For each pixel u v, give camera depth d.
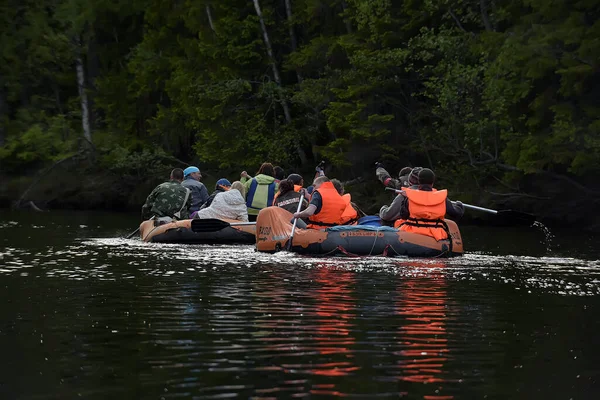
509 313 12.37
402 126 48.91
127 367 8.82
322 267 18.09
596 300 13.77
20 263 19.06
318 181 22.08
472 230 37.31
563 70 34.91
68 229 33.75
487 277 16.75
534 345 10.09
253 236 25.53
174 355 9.36
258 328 10.86
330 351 9.58
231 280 15.81
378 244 20.64
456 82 40.28
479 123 39.84
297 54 52.50
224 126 53.19
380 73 46.91
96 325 11.13
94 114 74.06
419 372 8.69
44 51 70.31
